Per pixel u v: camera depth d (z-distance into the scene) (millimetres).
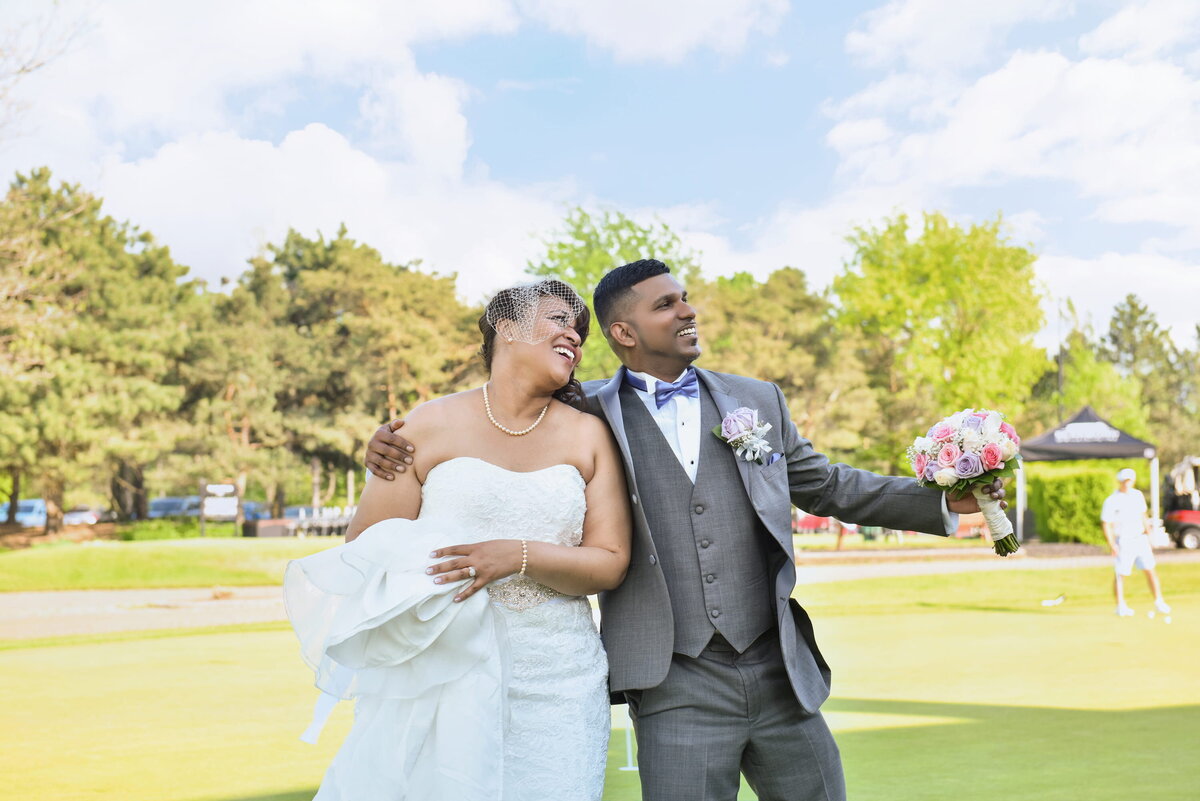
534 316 2727
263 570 17281
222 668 7949
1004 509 2840
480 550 2514
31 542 33250
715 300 41125
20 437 29188
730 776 2697
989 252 31562
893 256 33125
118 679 7402
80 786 4438
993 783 4305
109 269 33250
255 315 38656
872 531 30766
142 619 11969
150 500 40062
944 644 9023
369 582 2551
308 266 42969
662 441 2857
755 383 3047
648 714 2732
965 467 2746
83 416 30047
